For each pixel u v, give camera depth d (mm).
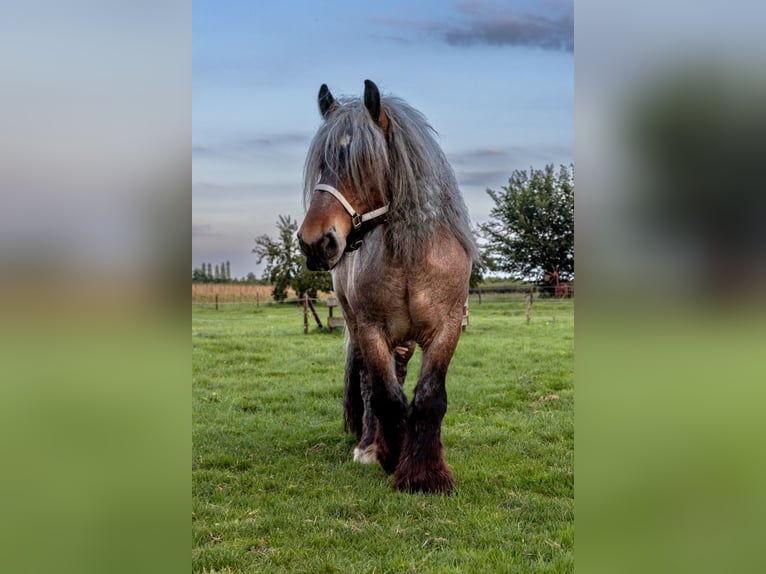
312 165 3900
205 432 6008
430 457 4293
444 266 4121
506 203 28406
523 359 10109
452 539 3664
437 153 4156
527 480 4602
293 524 3898
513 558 3410
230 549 3537
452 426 6148
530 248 27969
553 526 3791
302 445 5594
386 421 4391
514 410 6770
